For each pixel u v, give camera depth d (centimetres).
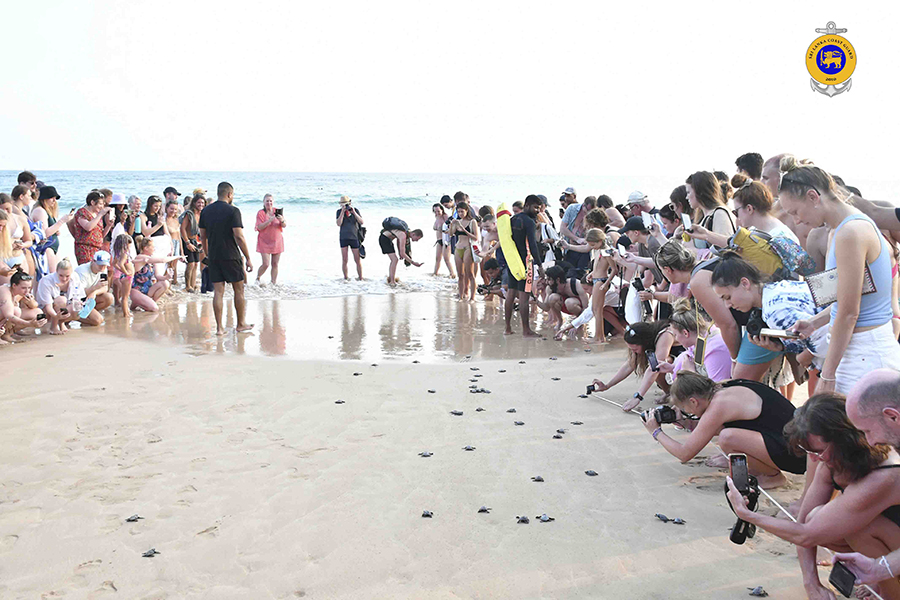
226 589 362
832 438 306
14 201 1059
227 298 1324
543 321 1120
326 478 500
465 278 1323
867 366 387
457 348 920
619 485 486
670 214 808
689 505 453
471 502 461
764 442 440
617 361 839
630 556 389
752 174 688
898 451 289
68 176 10488
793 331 416
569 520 434
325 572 377
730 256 471
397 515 443
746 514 336
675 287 701
